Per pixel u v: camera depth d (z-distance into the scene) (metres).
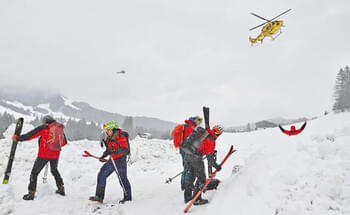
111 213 4.40
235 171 5.18
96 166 7.89
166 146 11.21
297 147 3.76
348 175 2.92
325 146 3.46
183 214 3.86
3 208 4.20
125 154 4.94
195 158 4.20
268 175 3.37
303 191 2.95
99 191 4.83
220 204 3.49
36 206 4.46
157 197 5.21
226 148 16.81
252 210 3.03
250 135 23.38
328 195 2.81
